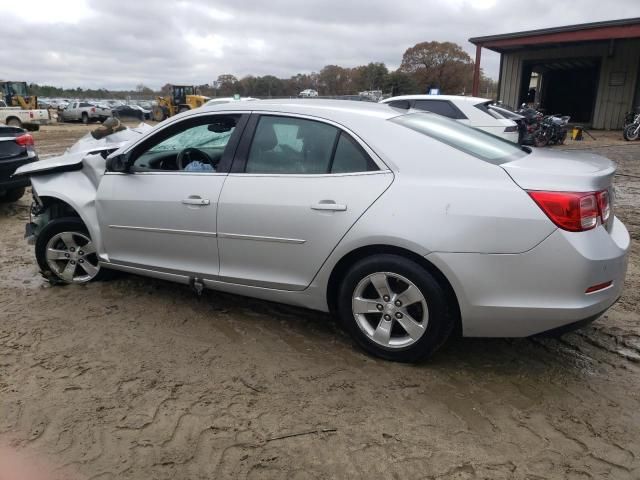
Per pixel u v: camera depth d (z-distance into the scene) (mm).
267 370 3242
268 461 2479
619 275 2947
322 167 3305
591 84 28578
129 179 4023
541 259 2791
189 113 3861
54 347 3535
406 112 3607
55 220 4465
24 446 2592
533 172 2891
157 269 4020
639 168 11625
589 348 3500
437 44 66312
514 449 2549
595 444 2582
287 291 3492
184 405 2896
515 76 26219
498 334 3021
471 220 2861
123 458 2506
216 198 3582
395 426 2717
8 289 4582
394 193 3039
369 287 3279
